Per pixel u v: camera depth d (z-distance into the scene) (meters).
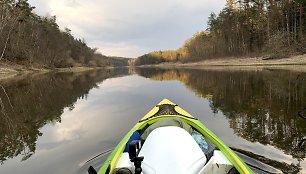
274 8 54.25
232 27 67.38
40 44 64.50
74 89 17.42
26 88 17.89
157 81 23.11
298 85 13.08
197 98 11.59
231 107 9.15
